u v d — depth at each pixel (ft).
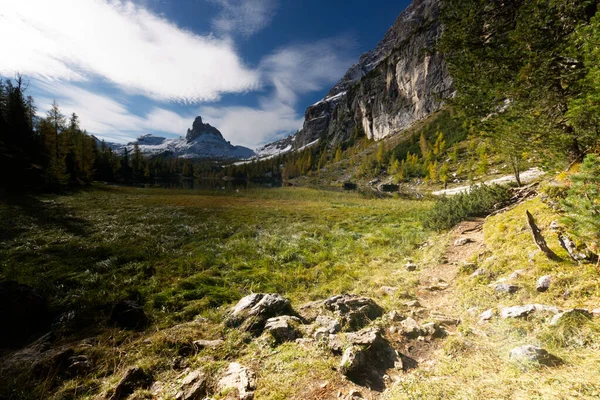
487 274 25.30
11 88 203.92
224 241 56.08
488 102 34.73
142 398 13.17
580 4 26.81
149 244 50.98
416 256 40.27
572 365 10.93
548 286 18.83
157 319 23.84
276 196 179.32
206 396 12.92
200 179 519.19
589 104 23.81
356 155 618.85
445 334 17.22
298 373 13.60
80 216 79.87
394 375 13.55
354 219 81.20
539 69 28.50
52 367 15.66
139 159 420.77
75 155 211.00
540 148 35.70
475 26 34.47
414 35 637.71
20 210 82.07
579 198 18.42
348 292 29.12
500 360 12.68
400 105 650.84
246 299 23.43
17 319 21.98
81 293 29.07
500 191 58.49
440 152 346.33
